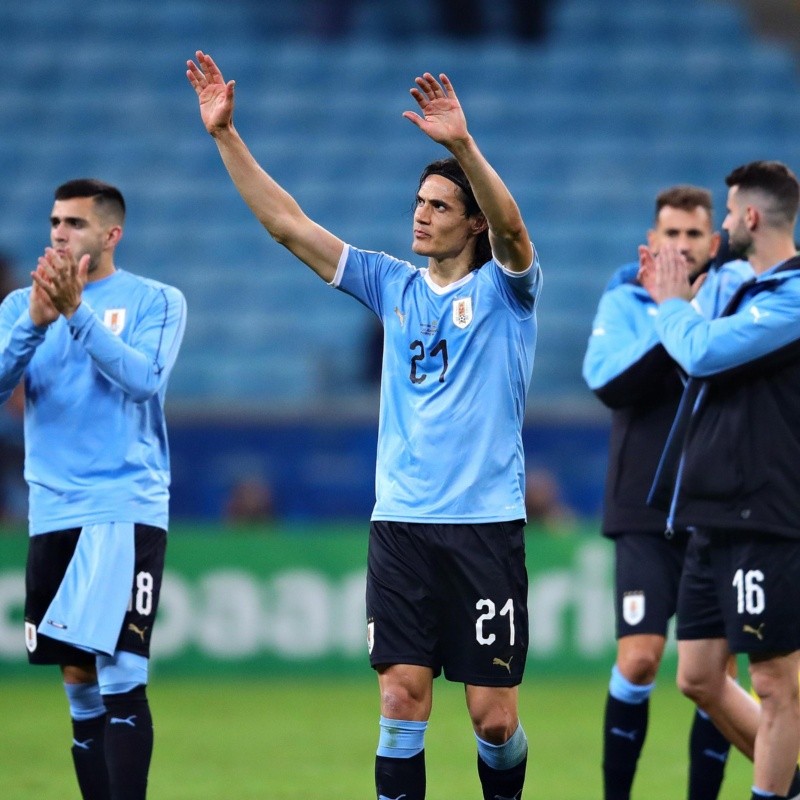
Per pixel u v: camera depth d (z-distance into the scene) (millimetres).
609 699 22141
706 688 19453
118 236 20625
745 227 18922
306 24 77625
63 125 72562
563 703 37031
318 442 45906
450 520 17047
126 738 18953
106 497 19484
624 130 72125
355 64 74938
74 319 19031
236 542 41656
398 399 17547
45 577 19734
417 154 70688
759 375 18031
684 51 76125
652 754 28969
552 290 63469
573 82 74250
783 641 17859
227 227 67688
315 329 61812
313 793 24188
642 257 19766
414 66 74812
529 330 17500
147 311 20312
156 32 76750
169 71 74938
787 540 17891
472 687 17188
